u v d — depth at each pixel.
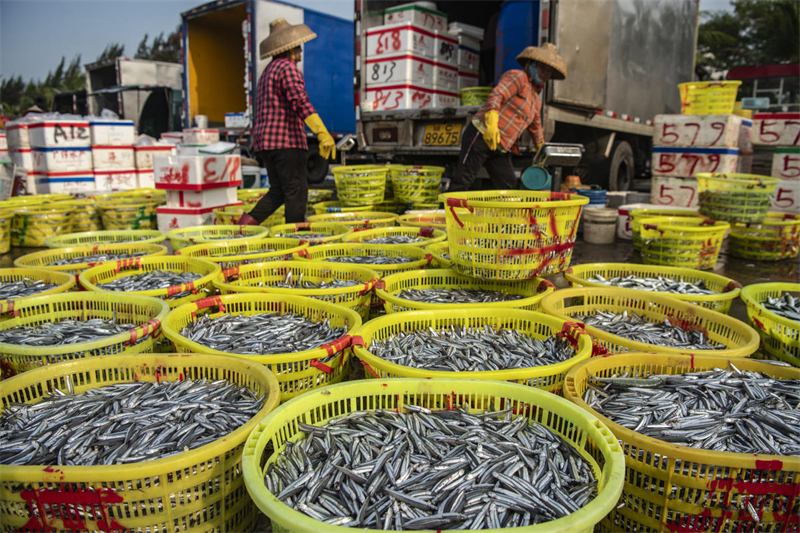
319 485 1.93
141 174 11.88
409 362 2.94
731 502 2.00
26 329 3.34
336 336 3.26
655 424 2.35
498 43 9.45
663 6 11.03
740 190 6.61
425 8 9.42
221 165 8.06
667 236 5.99
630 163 11.42
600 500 1.64
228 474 2.09
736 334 3.25
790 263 6.84
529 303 3.66
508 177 7.28
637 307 3.92
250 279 4.49
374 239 5.89
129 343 2.98
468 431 2.25
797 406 2.51
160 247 5.22
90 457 2.09
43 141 10.40
